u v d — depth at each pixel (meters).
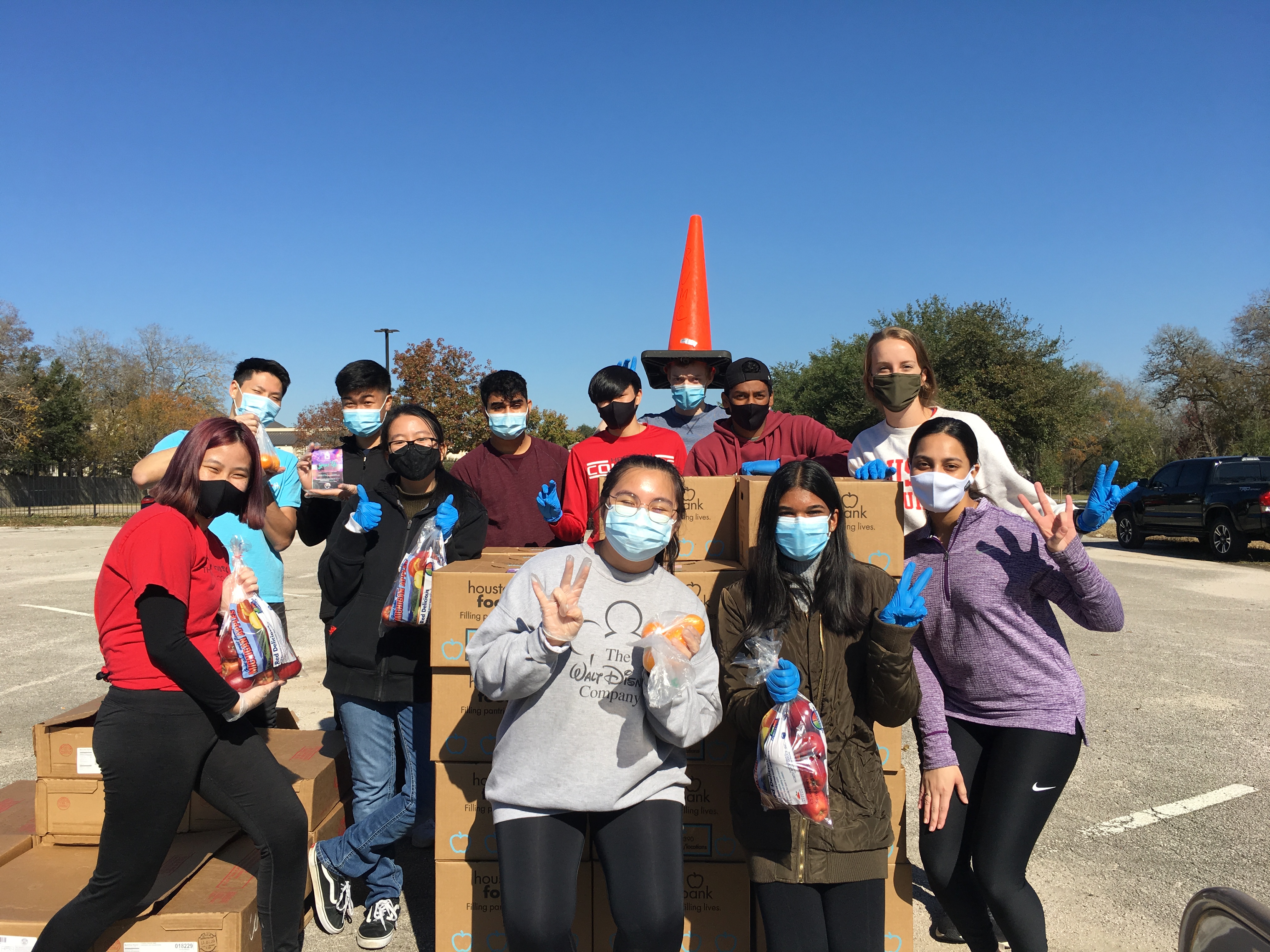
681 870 2.29
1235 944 1.49
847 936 2.27
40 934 2.63
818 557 2.44
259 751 2.71
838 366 32.06
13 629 9.16
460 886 2.81
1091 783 4.94
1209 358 43.94
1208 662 7.89
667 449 4.57
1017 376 27.50
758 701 2.31
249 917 2.78
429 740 3.24
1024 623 2.61
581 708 2.28
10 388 36.84
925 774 2.63
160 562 2.43
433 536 3.16
